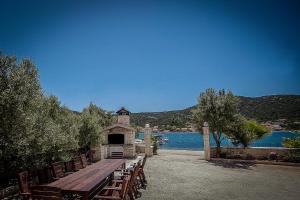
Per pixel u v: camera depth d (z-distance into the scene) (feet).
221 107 65.92
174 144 170.71
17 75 26.30
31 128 27.63
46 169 29.04
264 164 58.23
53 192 18.43
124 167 42.96
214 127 66.23
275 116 289.74
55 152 37.42
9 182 32.22
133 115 443.73
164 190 34.65
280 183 38.91
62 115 48.16
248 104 342.44
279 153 60.95
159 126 363.35
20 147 26.21
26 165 29.78
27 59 29.84
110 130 73.67
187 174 46.65
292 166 55.21
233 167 54.49
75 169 34.19
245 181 40.47
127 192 25.25
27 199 21.48
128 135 72.74
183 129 326.65
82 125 57.41
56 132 35.53
